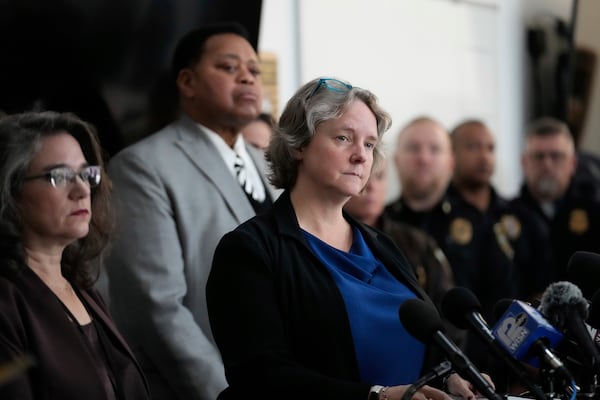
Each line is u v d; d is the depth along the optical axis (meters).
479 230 7.99
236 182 5.72
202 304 5.42
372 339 4.07
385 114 4.38
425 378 3.58
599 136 11.75
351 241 4.39
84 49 6.34
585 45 11.81
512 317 3.66
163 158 5.58
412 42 10.56
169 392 5.28
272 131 4.40
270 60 9.17
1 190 4.15
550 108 11.88
